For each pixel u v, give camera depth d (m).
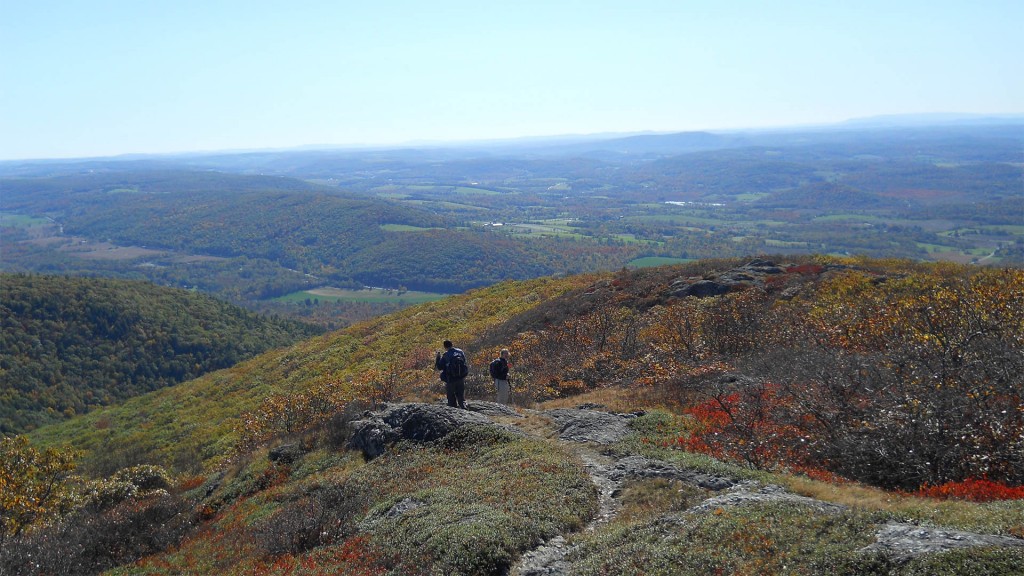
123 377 82.38
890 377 11.92
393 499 11.45
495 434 14.05
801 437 11.45
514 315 40.19
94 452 37.91
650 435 13.45
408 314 53.41
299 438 19.30
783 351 17.00
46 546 13.09
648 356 20.81
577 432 14.14
